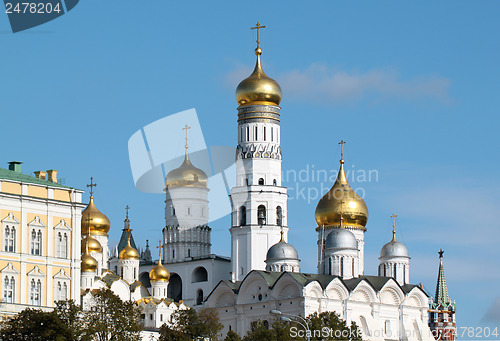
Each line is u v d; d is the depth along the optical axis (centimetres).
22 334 17950
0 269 19812
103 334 19138
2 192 19950
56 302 19050
